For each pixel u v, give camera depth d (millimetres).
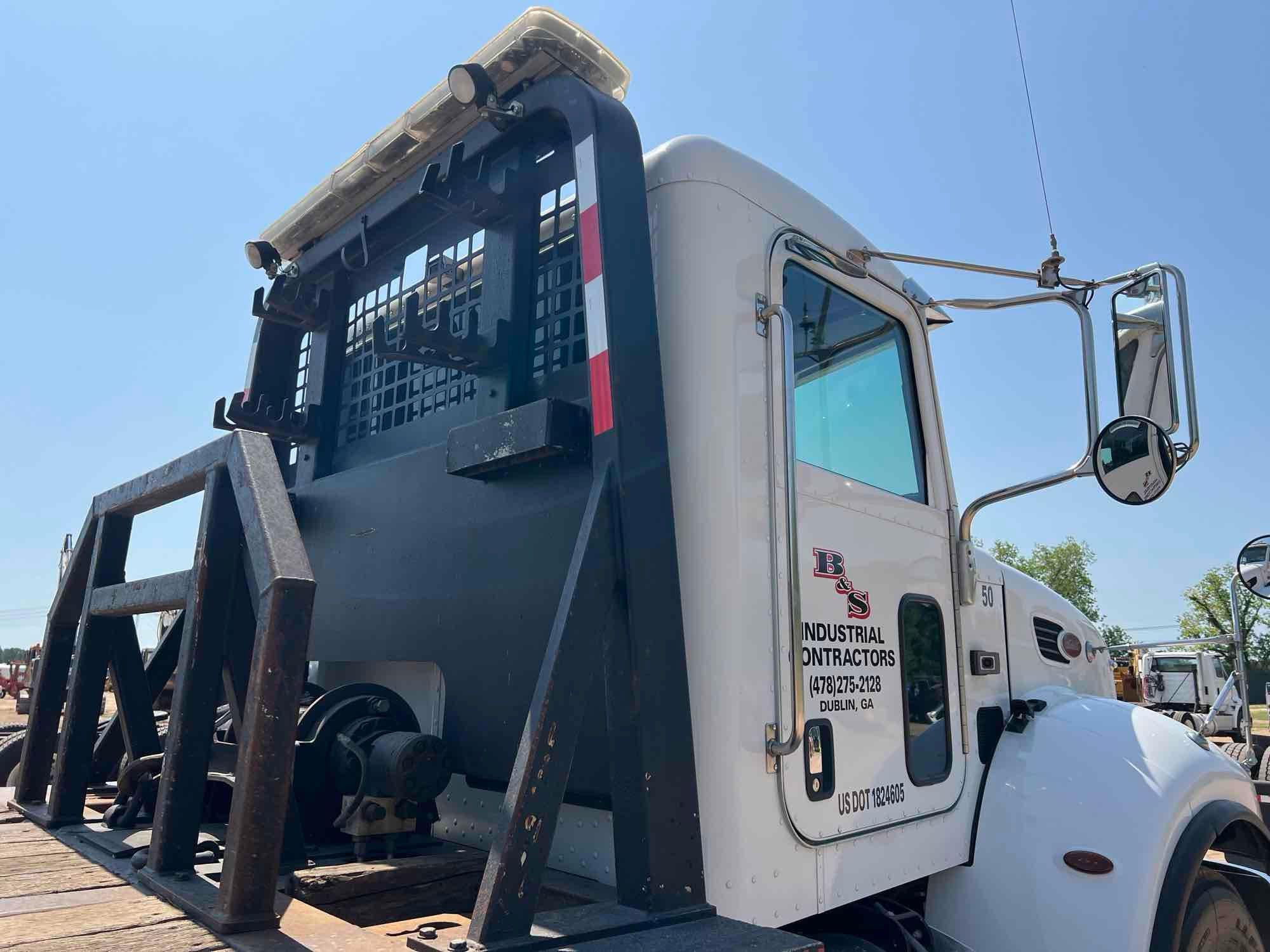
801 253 2371
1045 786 2668
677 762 1713
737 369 2066
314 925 1521
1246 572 4926
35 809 2564
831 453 2438
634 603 1712
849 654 2295
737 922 1607
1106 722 2848
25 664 30938
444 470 2441
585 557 1685
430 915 2066
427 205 2670
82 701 2447
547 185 2436
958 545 2924
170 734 1833
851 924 2268
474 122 2432
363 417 3037
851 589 2354
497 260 2445
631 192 1989
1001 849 2621
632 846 1649
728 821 1815
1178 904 2451
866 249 2623
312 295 3131
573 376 2242
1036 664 3285
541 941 1426
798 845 2002
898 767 2404
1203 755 2807
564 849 2146
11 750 4355
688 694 1803
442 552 2396
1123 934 2363
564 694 1593
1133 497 2527
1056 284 2838
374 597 2633
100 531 2580
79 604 2805
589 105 1984
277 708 1522
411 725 2439
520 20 2117
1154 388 2562
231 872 1465
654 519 1804
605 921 1531
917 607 2664
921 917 2592
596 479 1796
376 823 2133
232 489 1909
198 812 1831
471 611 2275
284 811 1521
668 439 1966
